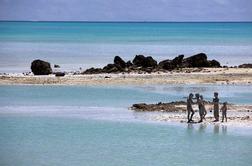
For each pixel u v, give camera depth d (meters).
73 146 84.19
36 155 79.38
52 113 108.50
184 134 91.50
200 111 100.44
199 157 78.56
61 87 141.00
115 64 177.38
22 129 95.06
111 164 75.12
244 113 107.88
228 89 139.88
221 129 95.00
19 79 151.88
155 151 81.62
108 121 101.19
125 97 126.75
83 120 102.06
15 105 116.69
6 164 74.69
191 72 173.12
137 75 164.38
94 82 148.25
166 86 144.50
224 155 79.88
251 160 77.31
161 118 103.25
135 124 98.56
